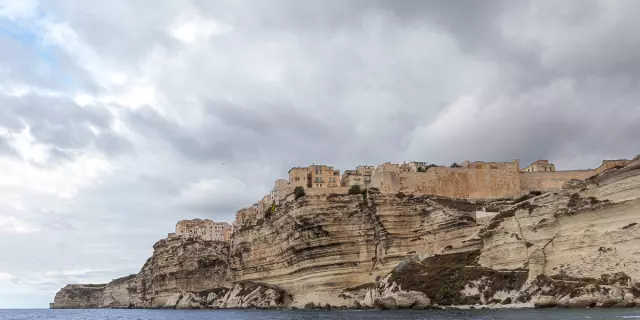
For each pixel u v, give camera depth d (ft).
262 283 637.30
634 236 341.21
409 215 521.65
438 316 329.93
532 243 395.75
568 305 340.39
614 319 252.01
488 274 406.00
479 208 521.24
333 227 526.16
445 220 495.82
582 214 370.94
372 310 459.73
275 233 600.39
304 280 544.21
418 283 439.63
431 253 495.00
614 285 333.42
